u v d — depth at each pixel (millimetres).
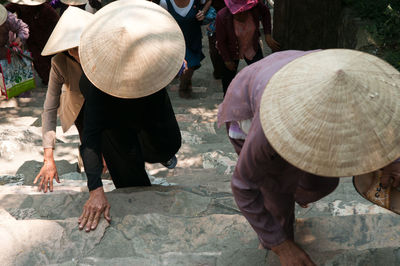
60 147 4668
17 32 6379
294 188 2129
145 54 2326
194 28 6352
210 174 4305
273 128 1430
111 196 3049
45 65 7230
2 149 4539
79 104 3223
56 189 3541
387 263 2133
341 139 1348
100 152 2742
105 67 2318
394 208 1916
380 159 1339
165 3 6105
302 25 6824
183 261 2316
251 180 1846
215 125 5895
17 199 3137
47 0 7484
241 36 5352
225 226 2670
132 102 2711
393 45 6531
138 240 2600
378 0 6820
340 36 7086
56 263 2439
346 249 2352
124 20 2389
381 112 1349
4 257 2457
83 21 2883
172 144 3172
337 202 3023
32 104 6652
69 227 2648
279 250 2016
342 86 1367
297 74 1470
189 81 7320
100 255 2516
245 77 2109
